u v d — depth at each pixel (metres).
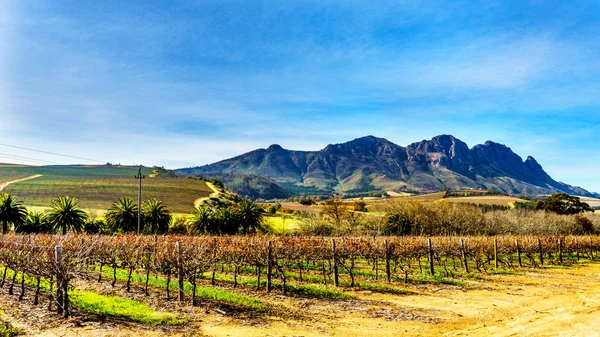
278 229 70.62
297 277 21.25
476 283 20.48
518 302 15.89
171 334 10.77
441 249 25.88
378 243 23.72
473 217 72.00
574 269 27.83
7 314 11.91
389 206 76.19
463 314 13.81
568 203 82.38
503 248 29.67
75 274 12.56
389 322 12.59
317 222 69.38
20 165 132.88
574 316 13.56
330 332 11.38
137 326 11.27
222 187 135.62
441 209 73.75
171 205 96.00
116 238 25.86
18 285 16.91
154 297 15.38
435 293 17.66
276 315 13.12
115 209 65.56
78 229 60.28
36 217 61.22
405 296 16.92
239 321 12.21
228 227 64.31
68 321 11.40
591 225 68.00
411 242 26.67
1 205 57.84
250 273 23.03
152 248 18.47
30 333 10.27
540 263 31.38
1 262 14.73
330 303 15.21
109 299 14.27
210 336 10.75
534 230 67.75
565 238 36.66
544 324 12.49
